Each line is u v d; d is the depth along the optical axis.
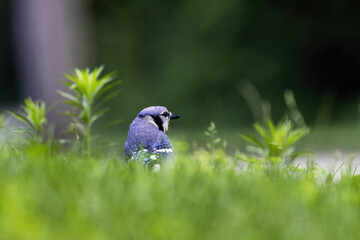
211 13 31.73
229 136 19.42
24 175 5.62
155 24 34.53
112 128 32.19
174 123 31.78
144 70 34.75
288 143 8.05
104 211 4.62
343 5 30.06
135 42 35.22
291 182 6.48
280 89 31.05
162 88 33.53
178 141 9.88
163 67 33.97
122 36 35.31
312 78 31.19
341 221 5.04
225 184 5.79
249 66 31.33
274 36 31.11
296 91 31.02
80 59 22.12
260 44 31.27
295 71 31.09
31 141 8.26
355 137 17.34
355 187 6.96
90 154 8.14
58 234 4.01
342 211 5.38
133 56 35.16
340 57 31.11
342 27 30.39
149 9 34.72
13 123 9.38
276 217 4.84
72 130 8.30
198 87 32.00
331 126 25.80
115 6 35.50
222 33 31.73
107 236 4.12
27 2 21.53
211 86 31.80
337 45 30.88
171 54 33.16
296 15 30.83
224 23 31.61
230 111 30.91
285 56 31.08
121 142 13.80
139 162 6.94
